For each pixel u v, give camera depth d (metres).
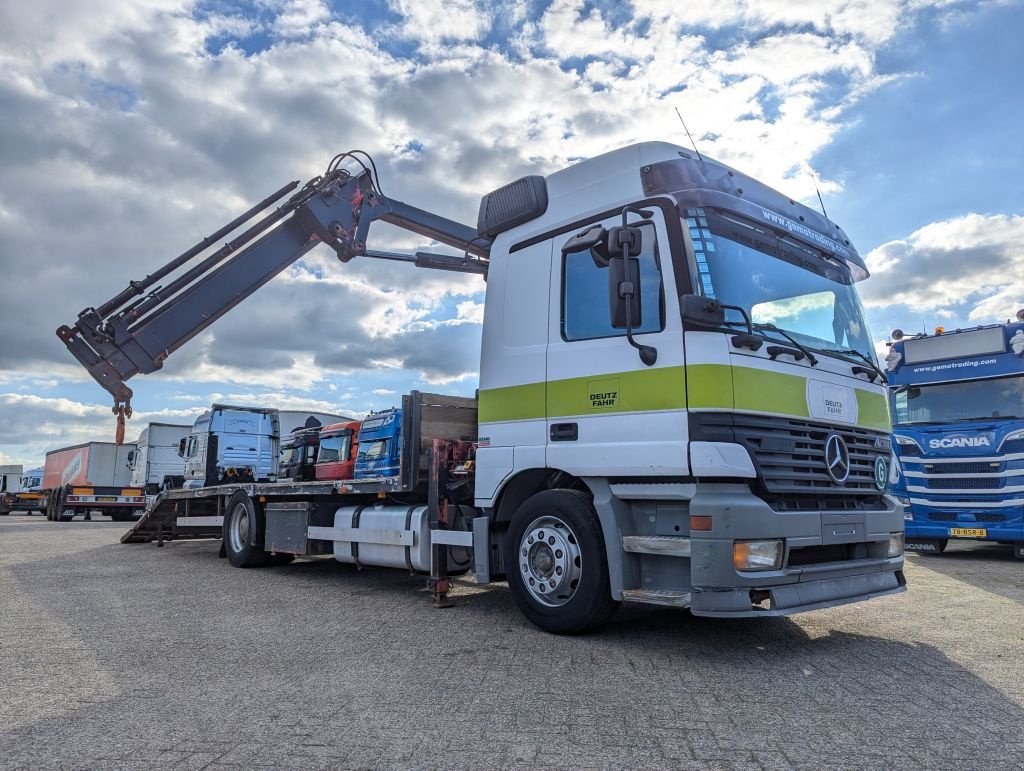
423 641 5.21
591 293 5.44
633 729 3.41
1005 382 10.88
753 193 5.57
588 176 5.71
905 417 11.74
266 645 5.14
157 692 4.02
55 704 3.82
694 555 4.49
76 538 16.45
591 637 5.30
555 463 5.39
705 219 5.02
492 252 6.36
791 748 3.17
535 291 5.87
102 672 4.44
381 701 3.83
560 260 5.72
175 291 13.59
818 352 5.30
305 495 8.98
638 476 4.88
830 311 5.70
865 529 5.18
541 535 5.47
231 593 7.60
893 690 4.01
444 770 2.95
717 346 4.68
